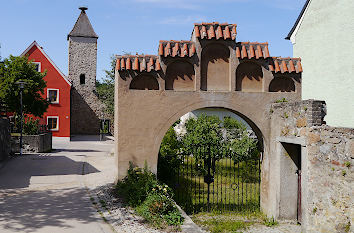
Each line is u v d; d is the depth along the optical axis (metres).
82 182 11.62
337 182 6.71
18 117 23.84
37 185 11.02
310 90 16.05
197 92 9.42
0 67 22.39
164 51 9.29
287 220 8.66
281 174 8.69
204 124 15.31
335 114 14.61
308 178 7.43
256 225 8.62
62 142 31.00
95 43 40.72
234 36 9.32
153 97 9.36
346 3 14.10
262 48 9.57
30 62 23.36
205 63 9.53
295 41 16.91
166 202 7.66
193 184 12.98
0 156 15.88
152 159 9.36
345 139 6.58
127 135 9.30
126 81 9.27
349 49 13.95
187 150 13.22
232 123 18.69
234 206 10.16
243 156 14.31
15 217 7.44
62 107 32.94
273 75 9.59
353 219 6.39
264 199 9.66
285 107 8.56
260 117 9.55
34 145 21.05
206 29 9.42
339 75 14.43
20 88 19.67
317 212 7.16
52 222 7.13
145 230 6.66
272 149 9.23
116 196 9.11
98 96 40.56
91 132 40.31
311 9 15.95
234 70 9.47
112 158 19.17
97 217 7.50
